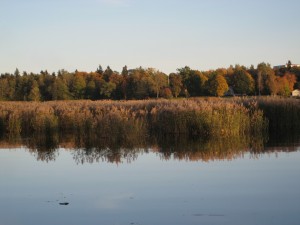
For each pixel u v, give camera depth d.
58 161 18.48
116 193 12.80
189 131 26.88
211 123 26.02
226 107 26.98
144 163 17.53
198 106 27.52
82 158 19.06
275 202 11.54
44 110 31.20
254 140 24.06
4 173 16.05
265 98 33.47
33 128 30.92
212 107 27.91
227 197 12.11
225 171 15.60
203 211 10.84
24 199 12.32
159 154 19.70
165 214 10.64
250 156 18.67
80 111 31.72
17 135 29.05
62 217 10.58
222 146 21.88
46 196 12.61
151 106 33.47
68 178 15.05
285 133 27.38
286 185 13.38
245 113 27.84
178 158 18.53
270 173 15.15
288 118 29.22
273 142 23.02
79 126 29.41
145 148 21.70
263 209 10.92
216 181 14.05
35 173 16.02
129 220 10.23
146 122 28.02
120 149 21.56
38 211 11.10
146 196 12.39
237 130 26.14
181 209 11.04
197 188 13.20
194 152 20.08
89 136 27.62
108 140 25.45
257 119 27.52
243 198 11.98
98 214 10.77
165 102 34.69
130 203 11.70
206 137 25.80
